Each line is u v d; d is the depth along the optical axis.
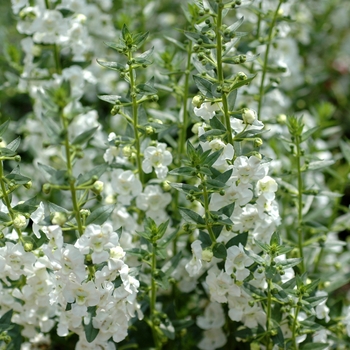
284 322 3.87
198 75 3.55
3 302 3.96
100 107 6.79
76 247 3.21
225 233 3.78
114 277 3.40
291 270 3.91
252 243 3.85
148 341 4.40
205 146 3.55
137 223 4.47
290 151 4.23
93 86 6.48
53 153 5.40
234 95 3.55
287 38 6.39
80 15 5.06
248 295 3.76
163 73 4.45
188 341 4.51
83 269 3.25
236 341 4.42
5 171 5.70
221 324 4.34
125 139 3.96
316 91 7.72
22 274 3.74
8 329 3.83
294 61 6.57
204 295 4.50
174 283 4.36
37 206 3.56
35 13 4.93
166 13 7.79
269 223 3.72
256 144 3.49
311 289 3.57
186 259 4.50
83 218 3.35
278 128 5.49
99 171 3.22
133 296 3.57
